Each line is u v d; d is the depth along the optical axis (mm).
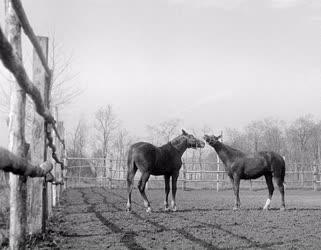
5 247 5414
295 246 6852
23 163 3459
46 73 6645
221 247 6582
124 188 23688
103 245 6562
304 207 13516
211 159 34469
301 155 47094
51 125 6930
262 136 49844
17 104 4523
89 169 30250
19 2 3697
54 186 12242
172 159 11648
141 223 8898
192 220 9516
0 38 2742
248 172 12641
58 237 7055
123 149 38750
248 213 11258
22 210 4672
